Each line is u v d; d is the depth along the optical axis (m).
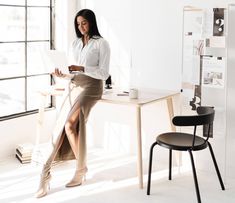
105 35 4.80
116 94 4.19
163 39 4.38
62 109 3.93
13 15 4.75
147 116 4.60
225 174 3.99
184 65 4.27
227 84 4.00
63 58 3.75
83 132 3.82
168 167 4.37
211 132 4.17
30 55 4.94
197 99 4.23
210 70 4.11
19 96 4.89
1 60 4.73
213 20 4.03
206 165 4.25
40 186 3.61
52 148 3.79
